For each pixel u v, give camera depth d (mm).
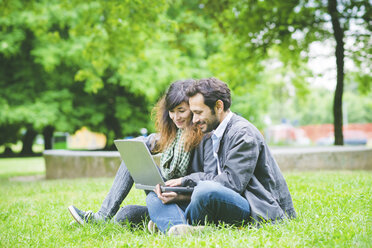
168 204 2963
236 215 2824
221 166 2947
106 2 9258
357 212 3432
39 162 18875
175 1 9414
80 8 14859
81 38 15445
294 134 45844
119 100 18359
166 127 3176
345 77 12031
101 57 10242
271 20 10531
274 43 10945
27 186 7703
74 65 16359
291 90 22156
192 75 16281
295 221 2973
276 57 12844
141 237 2924
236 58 11688
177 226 2771
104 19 9695
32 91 16469
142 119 18969
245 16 10344
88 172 9086
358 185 5156
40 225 3684
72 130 17375
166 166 3172
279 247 2445
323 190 4867
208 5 9719
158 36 9578
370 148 9188
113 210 3408
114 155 8781
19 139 26719
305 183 5801
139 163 3031
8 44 14516
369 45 10734
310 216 3297
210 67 12664
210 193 2693
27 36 15625
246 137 2805
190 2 10336
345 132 34344
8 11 10250
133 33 9688
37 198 5879
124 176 3398
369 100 52844
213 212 2820
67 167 9406
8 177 11422
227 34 10742
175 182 2949
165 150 3180
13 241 3123
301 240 2578
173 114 3084
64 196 5762
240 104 20406
